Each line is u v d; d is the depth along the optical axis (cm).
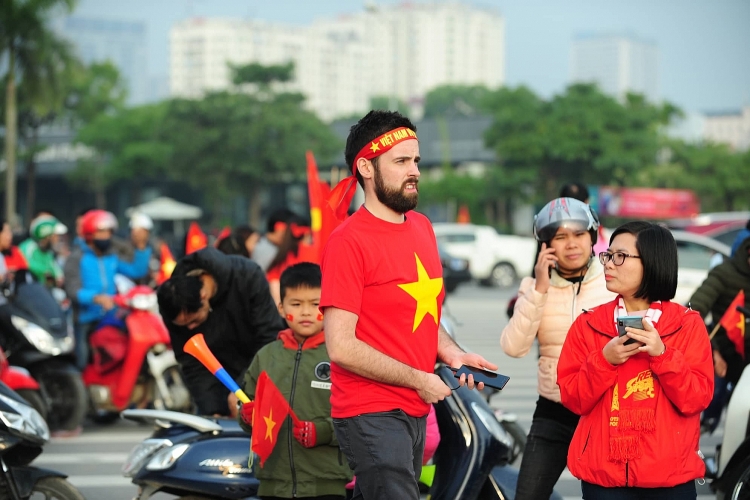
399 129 532
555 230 654
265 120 7712
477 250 4303
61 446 1251
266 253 1338
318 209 1282
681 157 8819
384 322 529
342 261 526
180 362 803
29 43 4884
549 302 665
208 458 706
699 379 528
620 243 543
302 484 653
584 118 7100
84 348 1383
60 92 5019
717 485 777
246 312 777
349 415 529
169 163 7975
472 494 685
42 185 10281
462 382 531
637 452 525
